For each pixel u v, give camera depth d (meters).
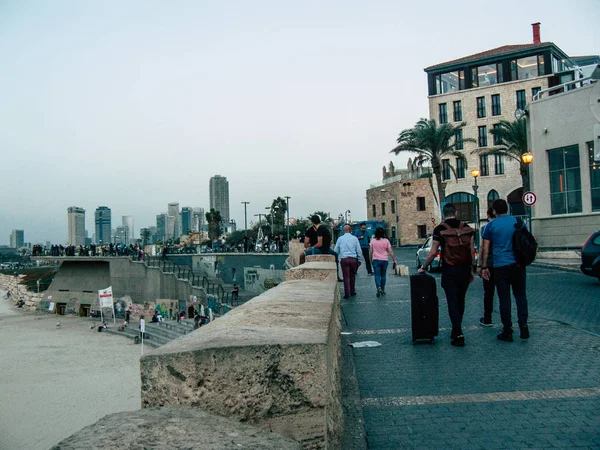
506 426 3.87
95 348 42.41
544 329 7.90
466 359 6.08
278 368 2.11
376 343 7.20
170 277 50.16
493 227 7.40
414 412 4.27
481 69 60.09
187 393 2.05
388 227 70.69
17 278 120.31
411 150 43.69
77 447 1.44
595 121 23.27
